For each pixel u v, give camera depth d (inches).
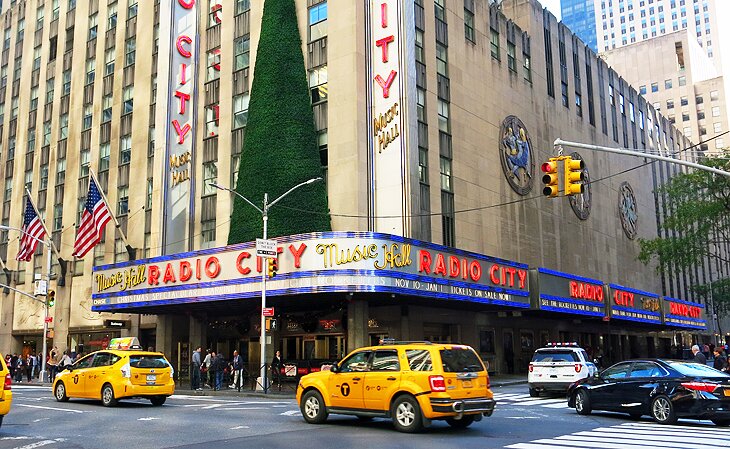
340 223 1369.3
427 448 477.4
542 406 839.7
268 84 1470.2
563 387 965.8
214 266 1332.4
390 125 1391.5
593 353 2034.9
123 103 1947.6
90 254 1919.3
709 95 4820.4
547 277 1593.3
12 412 763.4
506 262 1470.2
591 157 2234.3
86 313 1888.5
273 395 1106.7
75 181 2037.4
